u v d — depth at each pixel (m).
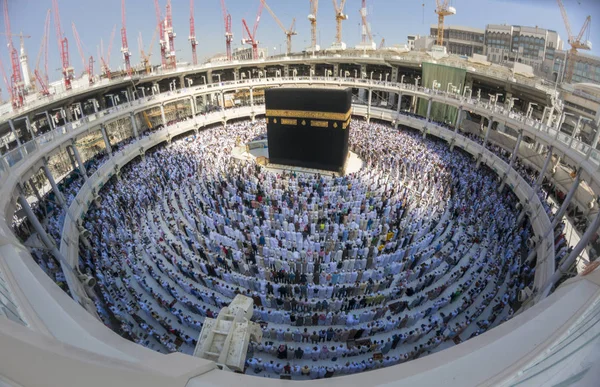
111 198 27.62
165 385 2.54
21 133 39.12
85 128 29.66
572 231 22.84
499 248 22.16
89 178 28.17
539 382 2.94
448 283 19.75
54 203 25.09
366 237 23.03
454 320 18.53
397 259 21.44
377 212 26.00
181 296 20.06
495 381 3.19
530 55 52.00
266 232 23.84
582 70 40.19
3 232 9.73
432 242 23.81
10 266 5.46
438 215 25.89
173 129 44.34
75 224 22.55
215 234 23.30
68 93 42.66
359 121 51.66
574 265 16.55
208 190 30.94
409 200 27.34
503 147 35.47
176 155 37.34
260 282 19.39
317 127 33.78
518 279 19.53
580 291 4.90
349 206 26.55
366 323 18.03
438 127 41.06
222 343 6.48
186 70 58.09
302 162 35.84
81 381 1.86
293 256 21.12
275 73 71.31
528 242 22.97
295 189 29.22
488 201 26.70
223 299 19.67
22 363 1.78
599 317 3.83
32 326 4.08
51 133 25.20
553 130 24.59
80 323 4.22
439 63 47.22
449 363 3.54
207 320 6.98
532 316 4.53
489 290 20.08
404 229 24.03
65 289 16.94
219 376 3.19
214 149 40.22
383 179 32.59
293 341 17.25
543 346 3.71
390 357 15.98
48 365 1.88
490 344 3.86
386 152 37.06
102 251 22.31
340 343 17.22
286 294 19.27
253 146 43.22
